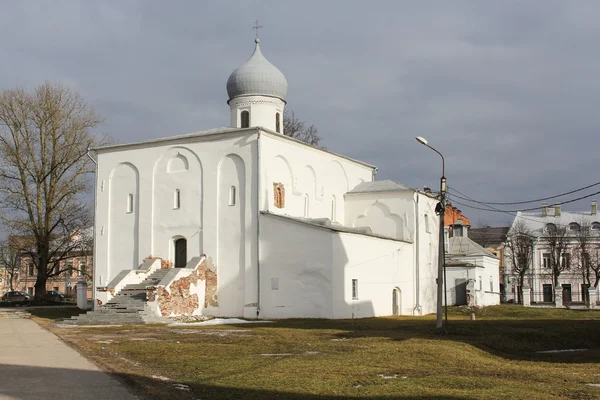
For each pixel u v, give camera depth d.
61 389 13.42
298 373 16.27
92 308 45.34
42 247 53.59
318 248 37.66
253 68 46.88
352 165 51.84
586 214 85.12
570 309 54.53
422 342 24.19
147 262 41.66
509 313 47.66
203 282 40.22
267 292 38.72
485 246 88.06
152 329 30.34
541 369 18.23
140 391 13.25
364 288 40.53
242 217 40.00
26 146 52.12
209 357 19.45
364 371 16.80
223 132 40.81
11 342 22.98
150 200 43.06
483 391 14.08
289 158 43.06
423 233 49.47
